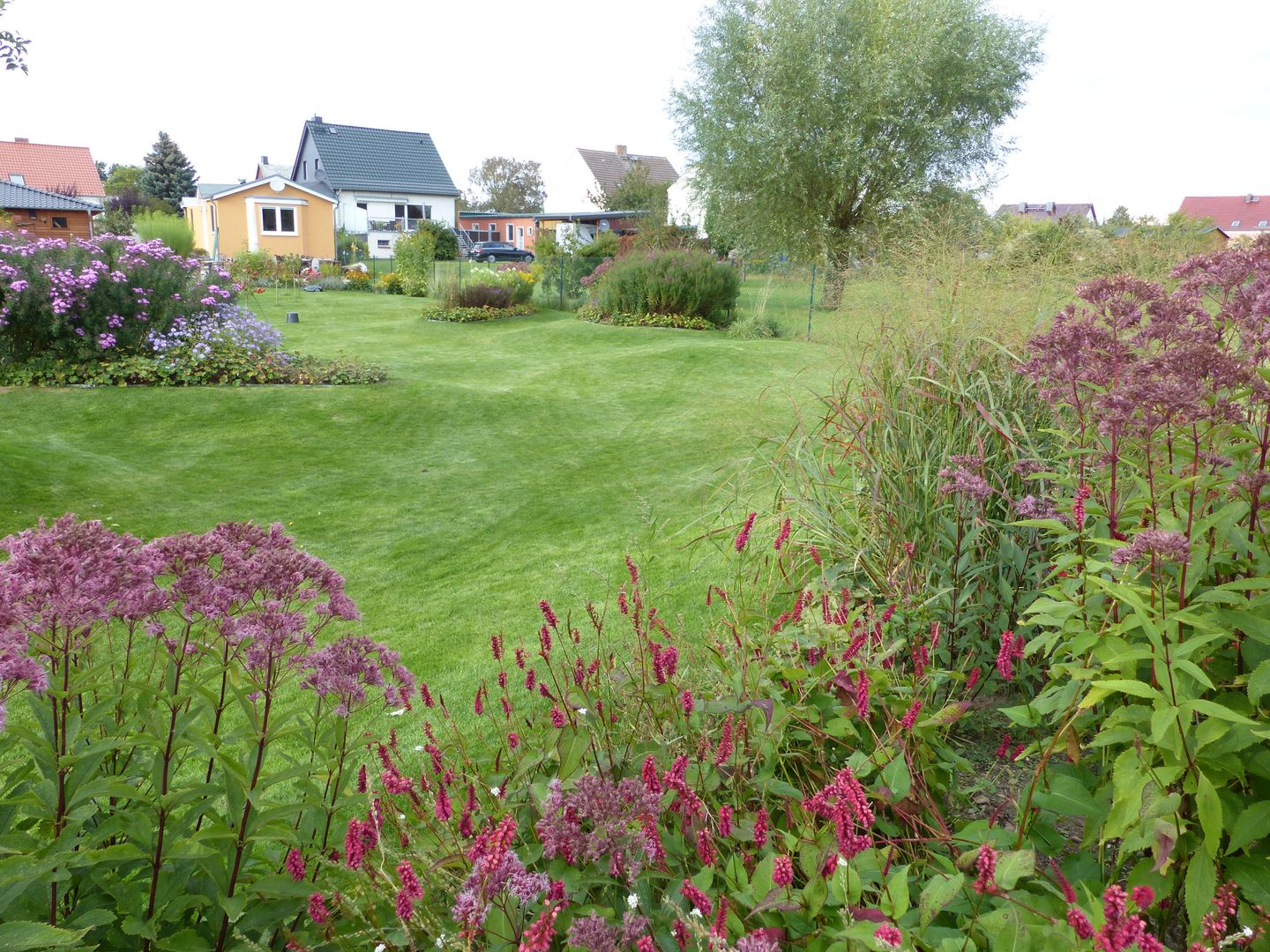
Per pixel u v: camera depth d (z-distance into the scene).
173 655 2.07
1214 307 3.02
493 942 1.60
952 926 1.83
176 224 27.94
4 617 1.66
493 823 2.09
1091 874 1.89
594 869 1.86
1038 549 3.46
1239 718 1.48
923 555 3.59
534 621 4.80
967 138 21.36
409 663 4.38
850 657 2.33
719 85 22.89
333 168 45.09
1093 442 3.02
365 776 2.08
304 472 8.40
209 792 1.80
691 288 20.19
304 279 29.95
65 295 11.21
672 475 8.15
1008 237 5.29
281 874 1.90
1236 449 2.12
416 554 6.23
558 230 48.56
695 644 3.19
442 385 12.13
